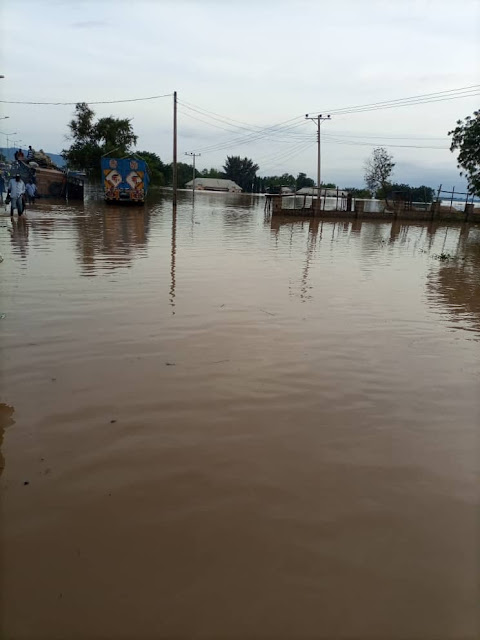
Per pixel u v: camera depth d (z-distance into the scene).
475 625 2.24
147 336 5.94
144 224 20.59
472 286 10.72
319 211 31.88
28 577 2.39
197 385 4.63
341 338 6.30
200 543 2.66
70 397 4.25
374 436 3.90
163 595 2.32
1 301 7.25
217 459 3.46
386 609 2.30
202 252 13.38
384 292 9.43
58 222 18.86
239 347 5.72
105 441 3.61
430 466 3.53
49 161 35.12
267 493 3.11
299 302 8.10
